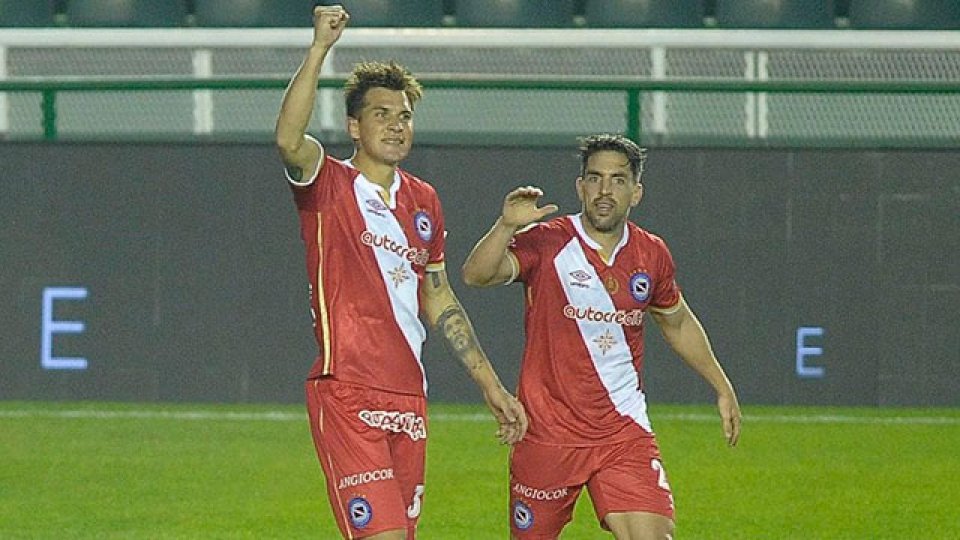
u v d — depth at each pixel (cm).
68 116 5469
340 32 2011
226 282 5078
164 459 4112
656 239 2289
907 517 3484
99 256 5078
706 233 5091
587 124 5272
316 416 2066
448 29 6153
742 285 5100
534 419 2231
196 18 6259
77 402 5088
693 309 5103
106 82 5222
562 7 6278
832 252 5100
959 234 5097
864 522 3425
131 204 5072
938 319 5106
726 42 5850
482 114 5347
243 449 4275
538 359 2242
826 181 5094
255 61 5978
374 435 2045
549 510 2259
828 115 5297
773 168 5091
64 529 3247
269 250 5078
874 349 5112
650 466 2211
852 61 5850
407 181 2122
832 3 6259
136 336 5091
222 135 5512
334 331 2056
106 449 4256
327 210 2059
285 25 6234
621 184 2222
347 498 2033
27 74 5944
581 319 2223
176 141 5062
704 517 3456
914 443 4509
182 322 5084
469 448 4319
